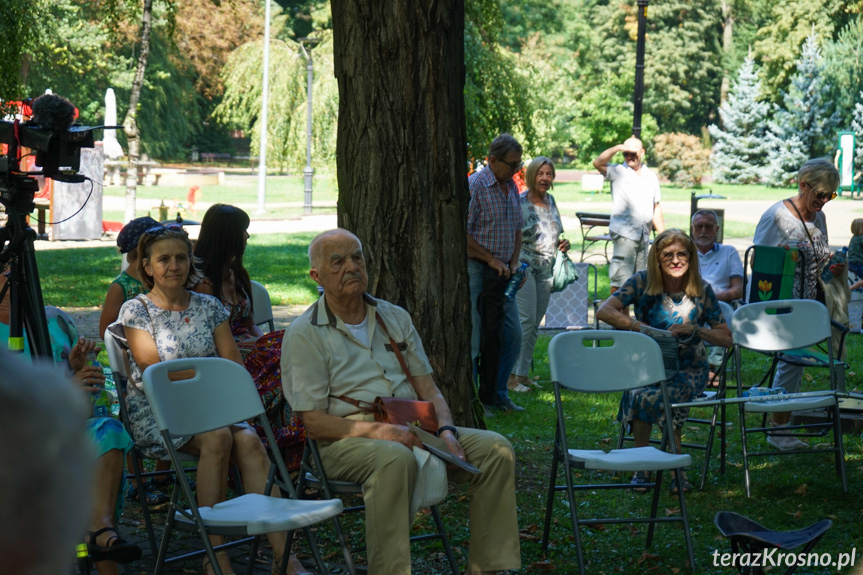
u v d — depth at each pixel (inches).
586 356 189.3
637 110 547.8
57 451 25.2
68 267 660.7
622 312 223.8
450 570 173.9
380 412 162.6
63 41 1424.7
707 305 225.9
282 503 149.9
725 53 2397.9
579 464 171.5
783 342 238.2
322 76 1240.2
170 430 149.0
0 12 636.7
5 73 641.0
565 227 1064.8
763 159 1939.0
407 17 210.5
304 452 162.9
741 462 249.1
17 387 25.0
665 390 190.4
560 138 1941.4
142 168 1647.4
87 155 850.1
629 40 2337.6
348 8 213.2
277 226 1045.2
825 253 273.7
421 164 215.8
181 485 141.3
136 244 204.7
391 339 172.2
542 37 2309.3
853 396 215.8
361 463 152.6
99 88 1768.0
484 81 904.9
